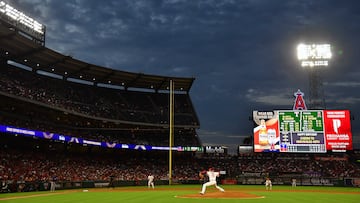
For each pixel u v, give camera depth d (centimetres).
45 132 5028
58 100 5938
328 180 6069
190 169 7106
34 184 4153
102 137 6631
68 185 4634
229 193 3184
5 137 5400
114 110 6900
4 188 3731
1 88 4775
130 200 2511
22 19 5056
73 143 6147
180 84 7562
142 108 7388
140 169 6719
